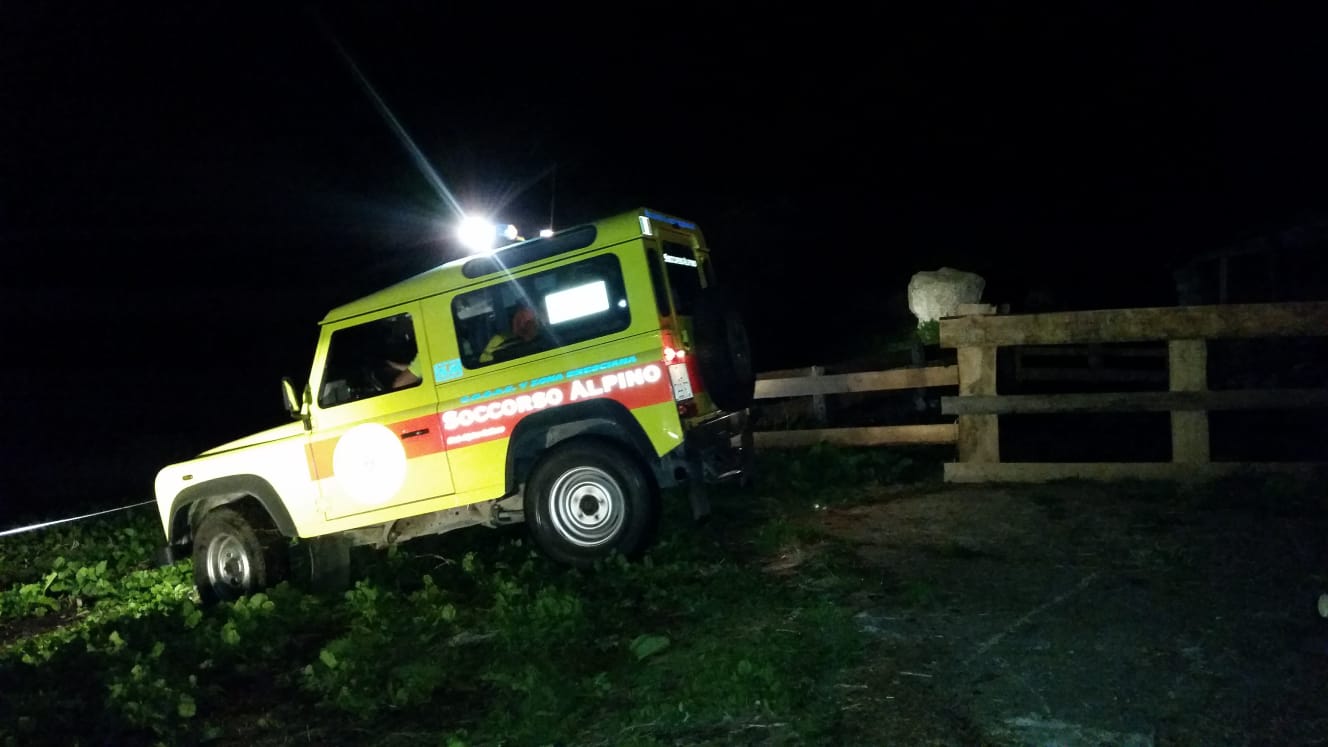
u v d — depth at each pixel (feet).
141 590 31.01
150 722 17.12
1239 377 38.83
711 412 23.21
